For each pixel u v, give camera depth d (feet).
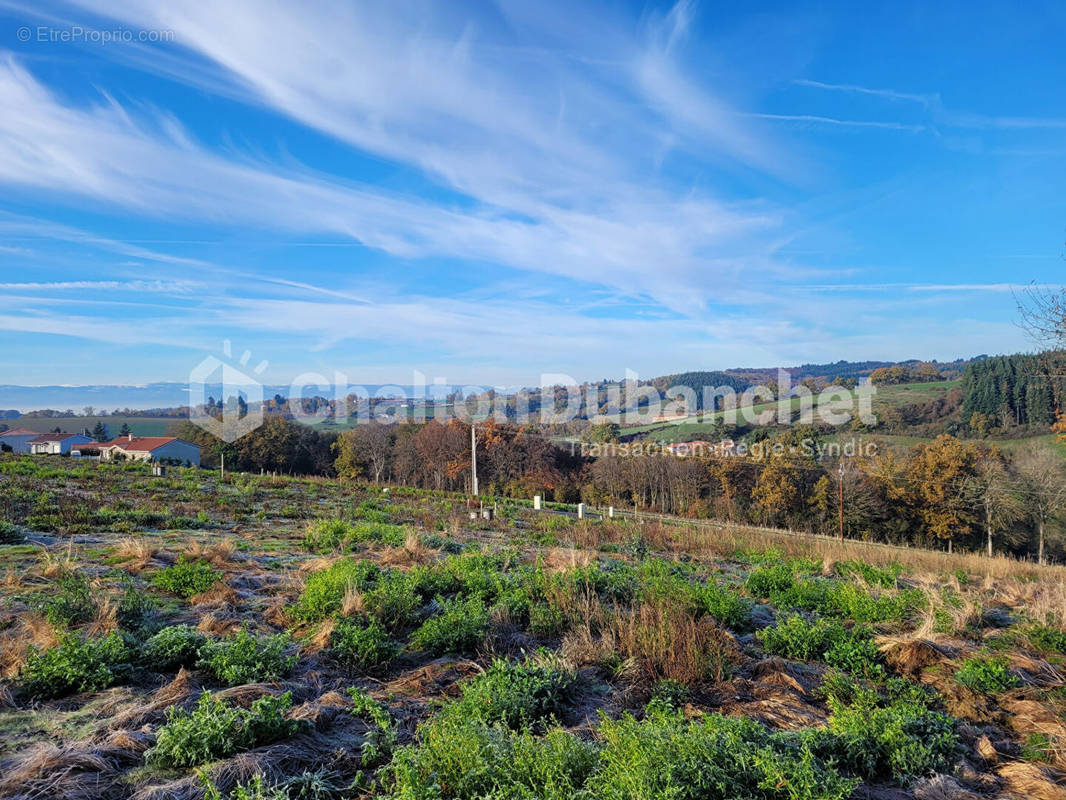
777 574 34.35
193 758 11.96
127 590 21.65
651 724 13.46
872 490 145.79
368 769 12.90
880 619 27.02
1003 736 16.22
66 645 15.60
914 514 145.38
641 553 48.73
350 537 42.65
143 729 13.14
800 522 149.69
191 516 51.03
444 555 41.06
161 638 17.34
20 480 61.82
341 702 15.74
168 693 14.83
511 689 16.10
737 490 160.04
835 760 13.03
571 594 26.08
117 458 126.11
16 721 13.24
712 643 20.81
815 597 30.58
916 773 13.61
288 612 22.88
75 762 11.49
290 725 13.50
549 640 22.90
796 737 14.12
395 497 90.68
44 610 19.03
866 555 56.34
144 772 11.72
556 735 12.85
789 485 151.12
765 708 17.20
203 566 26.40
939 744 14.61
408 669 19.52
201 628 19.93
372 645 19.01
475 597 25.09
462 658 20.43
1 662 15.75
